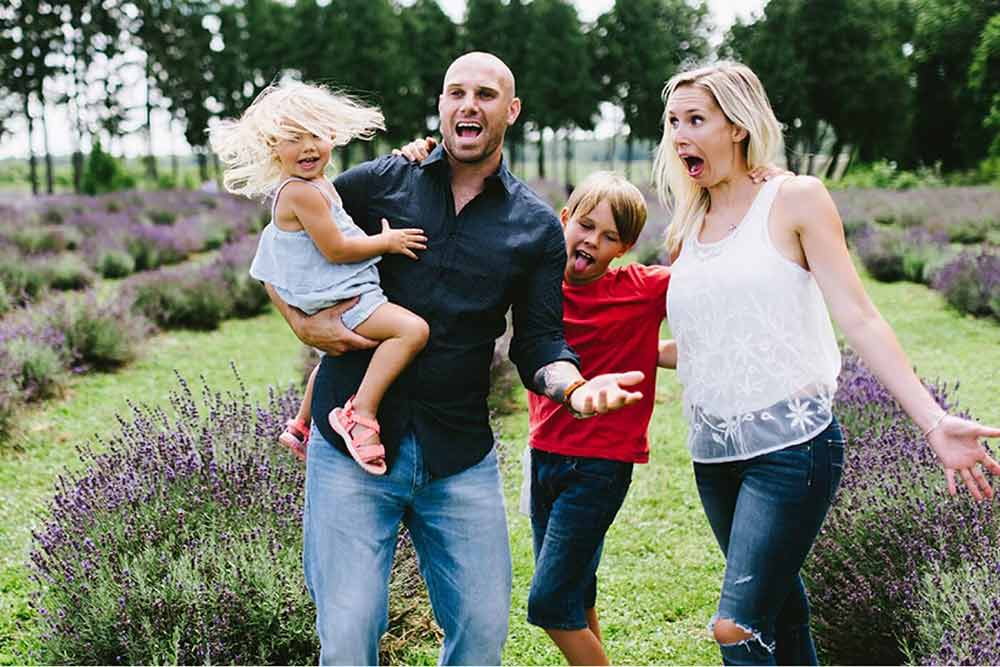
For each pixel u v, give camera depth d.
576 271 2.88
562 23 50.81
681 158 2.64
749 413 2.52
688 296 2.62
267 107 2.49
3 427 6.55
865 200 25.11
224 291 11.72
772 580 2.49
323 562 2.44
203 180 55.88
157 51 52.22
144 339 9.91
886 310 11.30
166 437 4.15
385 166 2.66
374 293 2.50
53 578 3.47
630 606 4.05
